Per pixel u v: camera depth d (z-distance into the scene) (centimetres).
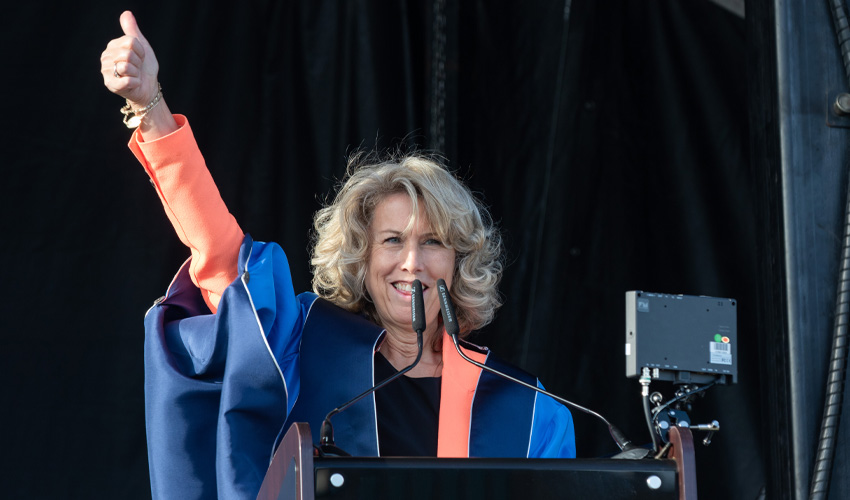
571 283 696
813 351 431
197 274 389
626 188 712
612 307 698
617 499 253
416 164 430
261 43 675
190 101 650
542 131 703
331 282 439
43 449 586
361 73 680
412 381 409
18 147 607
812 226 437
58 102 618
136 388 605
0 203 600
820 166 440
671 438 265
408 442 388
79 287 607
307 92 679
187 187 374
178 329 384
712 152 712
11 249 598
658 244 709
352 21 686
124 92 357
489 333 682
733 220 705
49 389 593
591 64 712
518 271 691
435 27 693
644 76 722
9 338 591
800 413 427
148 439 374
